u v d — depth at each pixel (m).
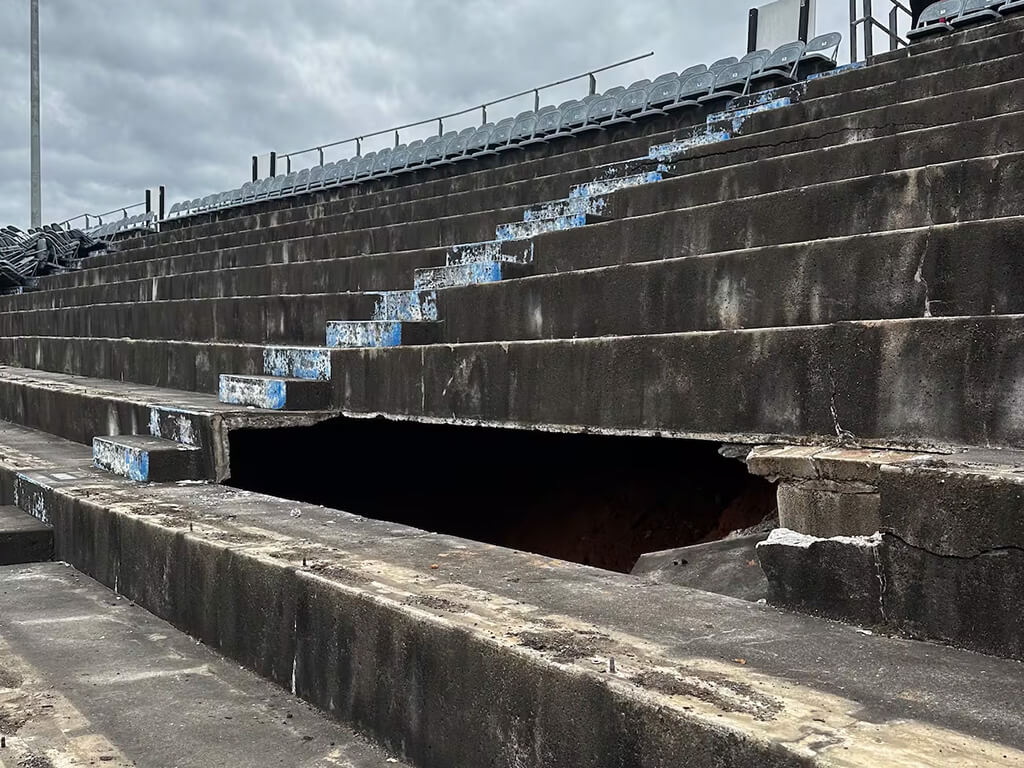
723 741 2.08
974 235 4.07
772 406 4.06
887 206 5.55
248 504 5.46
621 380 4.82
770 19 14.68
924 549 2.75
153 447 6.59
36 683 3.77
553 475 8.30
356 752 3.18
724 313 5.22
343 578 3.55
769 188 7.27
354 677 3.34
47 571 5.79
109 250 23.33
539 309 6.47
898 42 12.63
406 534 4.50
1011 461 2.93
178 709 3.53
